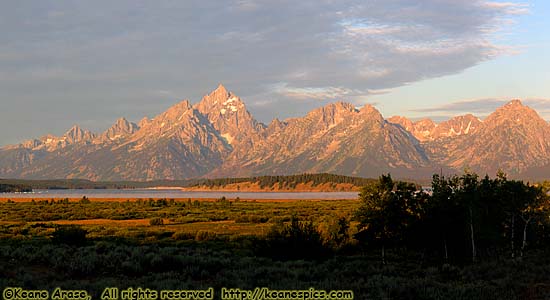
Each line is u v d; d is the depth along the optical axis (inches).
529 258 1501.0
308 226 1510.8
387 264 1414.9
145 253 1376.7
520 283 1038.4
